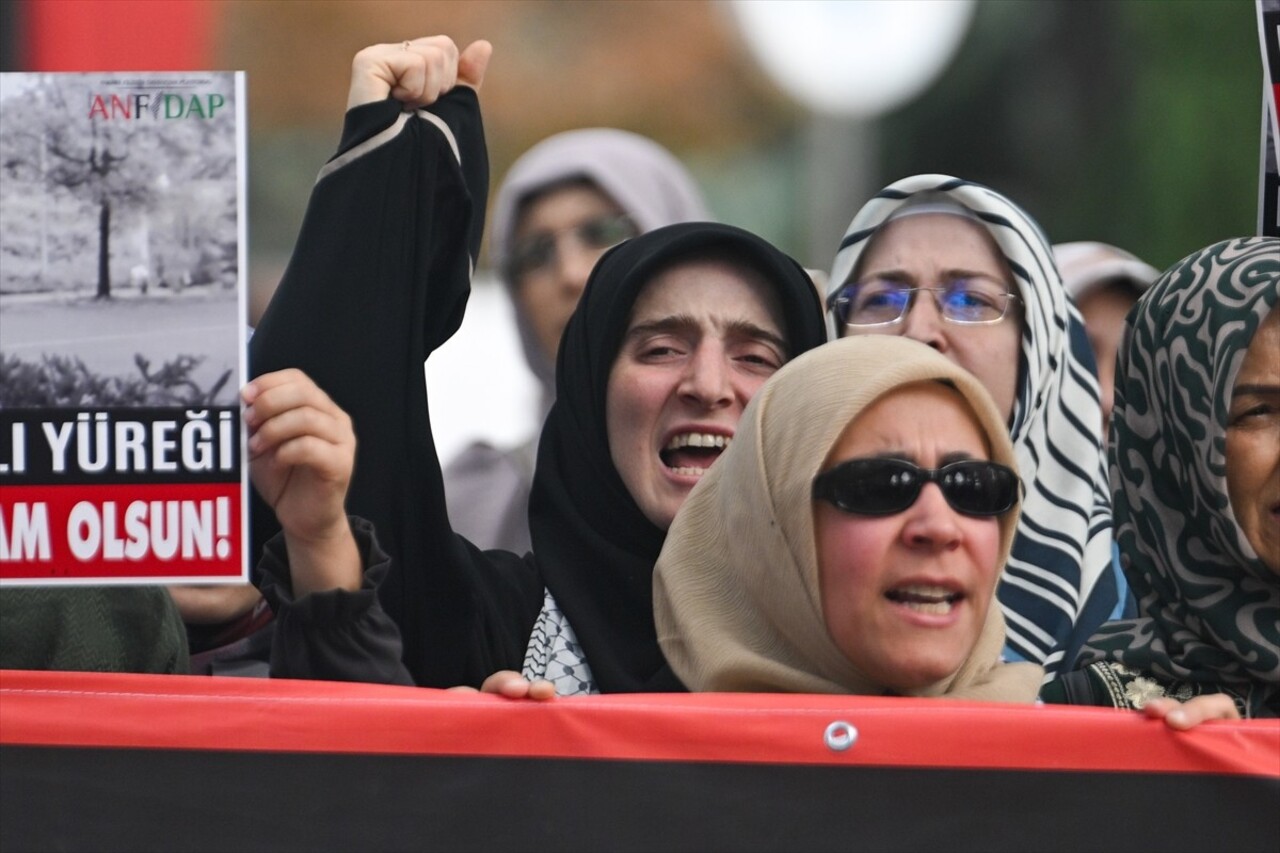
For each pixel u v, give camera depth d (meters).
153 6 14.82
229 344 8.54
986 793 8.42
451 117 10.77
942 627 8.76
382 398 10.25
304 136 17.08
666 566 9.84
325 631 8.98
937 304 12.04
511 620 10.91
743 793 8.41
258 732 8.41
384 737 8.41
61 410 8.49
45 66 13.52
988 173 18.16
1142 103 18.02
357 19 17.05
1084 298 14.66
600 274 11.46
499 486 13.93
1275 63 10.14
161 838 8.36
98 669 9.20
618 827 8.38
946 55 18.11
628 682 10.30
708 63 17.95
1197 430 9.81
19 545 8.48
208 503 8.53
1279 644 9.70
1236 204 17.95
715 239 11.14
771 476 9.05
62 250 8.50
